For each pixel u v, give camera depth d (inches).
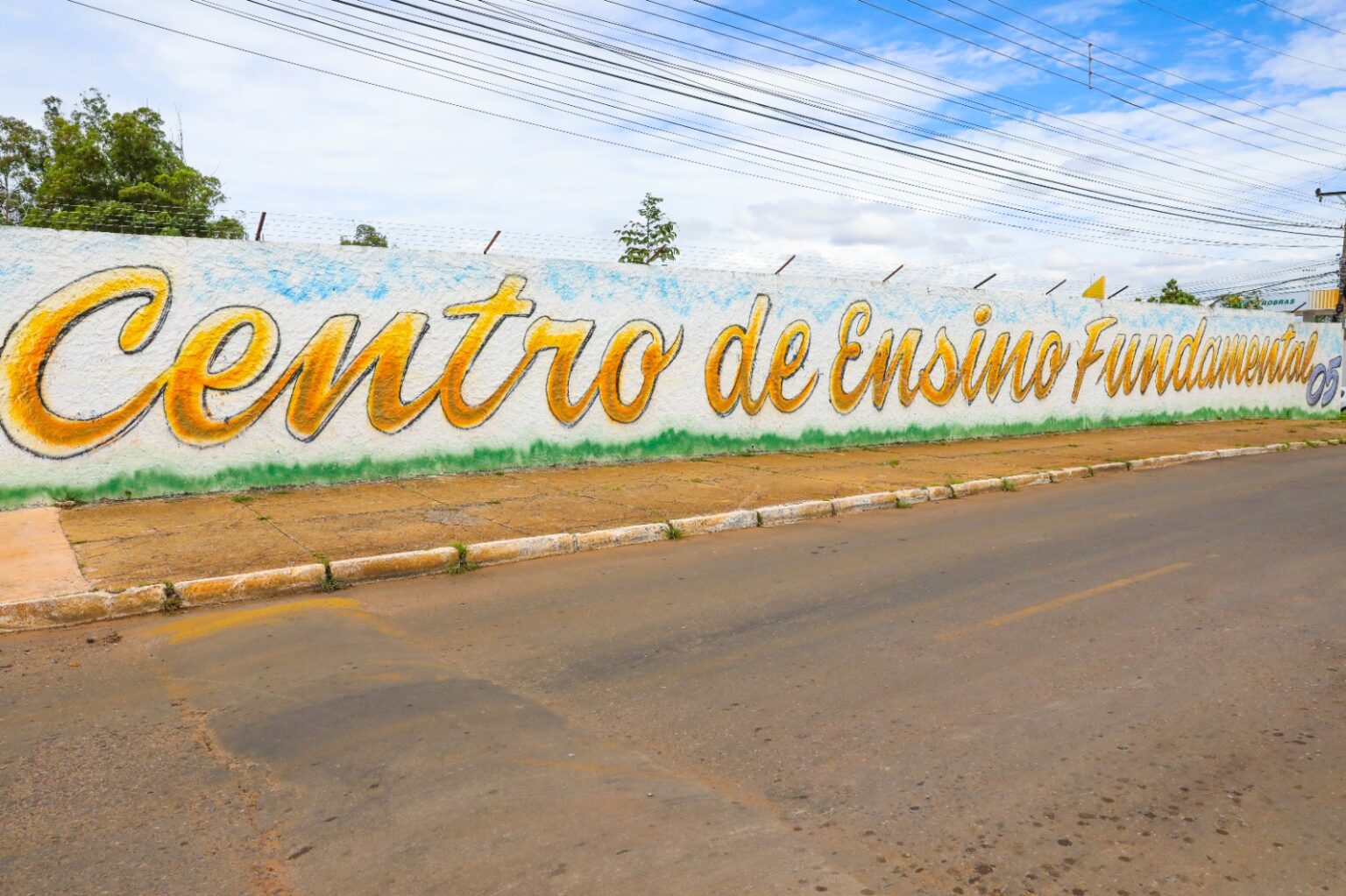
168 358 383.2
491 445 468.1
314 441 419.2
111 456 375.6
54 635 231.8
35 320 356.8
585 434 498.6
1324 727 172.6
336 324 419.2
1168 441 712.4
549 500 398.6
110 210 499.8
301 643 220.2
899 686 193.3
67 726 171.5
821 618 242.4
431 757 157.0
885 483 462.3
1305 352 1008.2
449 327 449.1
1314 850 130.4
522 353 472.7
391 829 133.2
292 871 123.3
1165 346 847.1
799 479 472.4
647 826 134.3
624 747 162.9
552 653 214.1
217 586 259.8
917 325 645.9
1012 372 716.7
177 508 369.1
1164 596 263.9
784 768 154.9
